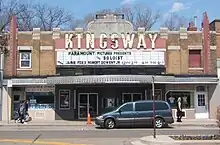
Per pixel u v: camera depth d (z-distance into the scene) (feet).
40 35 120.67
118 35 118.32
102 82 112.78
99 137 71.00
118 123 92.79
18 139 67.87
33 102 120.88
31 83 116.37
